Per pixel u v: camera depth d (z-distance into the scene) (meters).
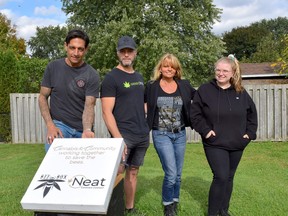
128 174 3.98
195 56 21.27
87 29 22.30
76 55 3.40
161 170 6.29
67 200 2.52
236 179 5.42
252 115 3.84
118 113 3.75
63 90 3.48
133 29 19.36
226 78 3.68
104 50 19.58
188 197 4.54
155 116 3.90
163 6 20.53
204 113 3.76
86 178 2.65
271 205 4.33
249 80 24.75
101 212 2.51
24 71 14.63
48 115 3.43
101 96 3.75
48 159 2.86
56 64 3.53
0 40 33.88
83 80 3.48
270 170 6.56
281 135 9.84
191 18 20.91
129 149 3.76
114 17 20.77
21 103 10.81
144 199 4.43
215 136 3.67
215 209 3.74
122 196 3.21
